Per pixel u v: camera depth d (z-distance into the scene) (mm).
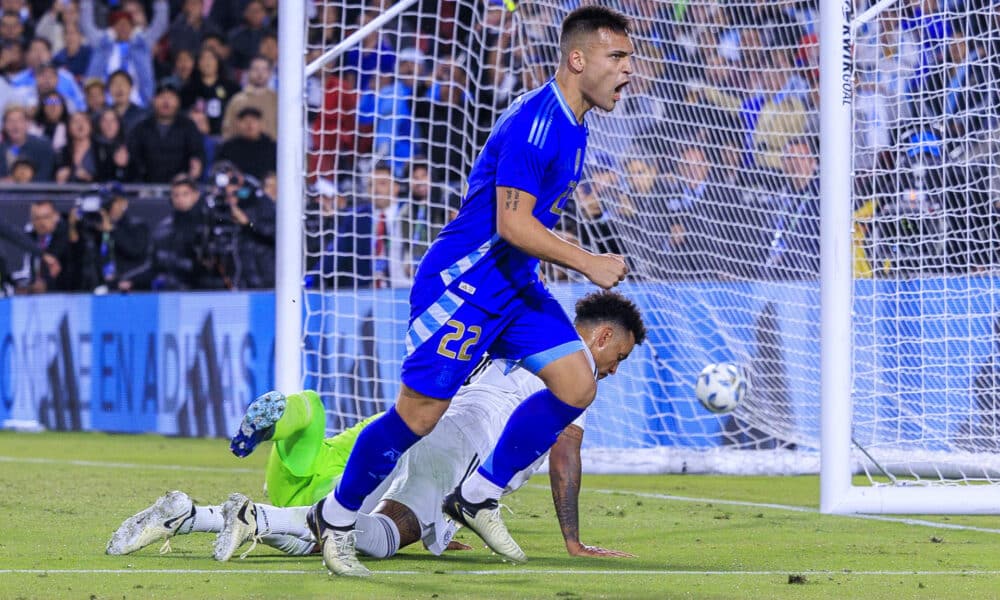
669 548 16078
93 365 39938
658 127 28234
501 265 12914
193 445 35062
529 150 12523
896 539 17172
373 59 40031
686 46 27922
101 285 42156
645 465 27828
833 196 19828
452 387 12938
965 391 23547
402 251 35781
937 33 24484
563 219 31297
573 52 12867
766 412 27781
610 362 14953
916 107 25109
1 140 48188
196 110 45719
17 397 41969
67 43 49781
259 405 13625
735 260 28141
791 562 14719
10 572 13102
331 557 13016
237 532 13828
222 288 40938
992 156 23938
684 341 28734
